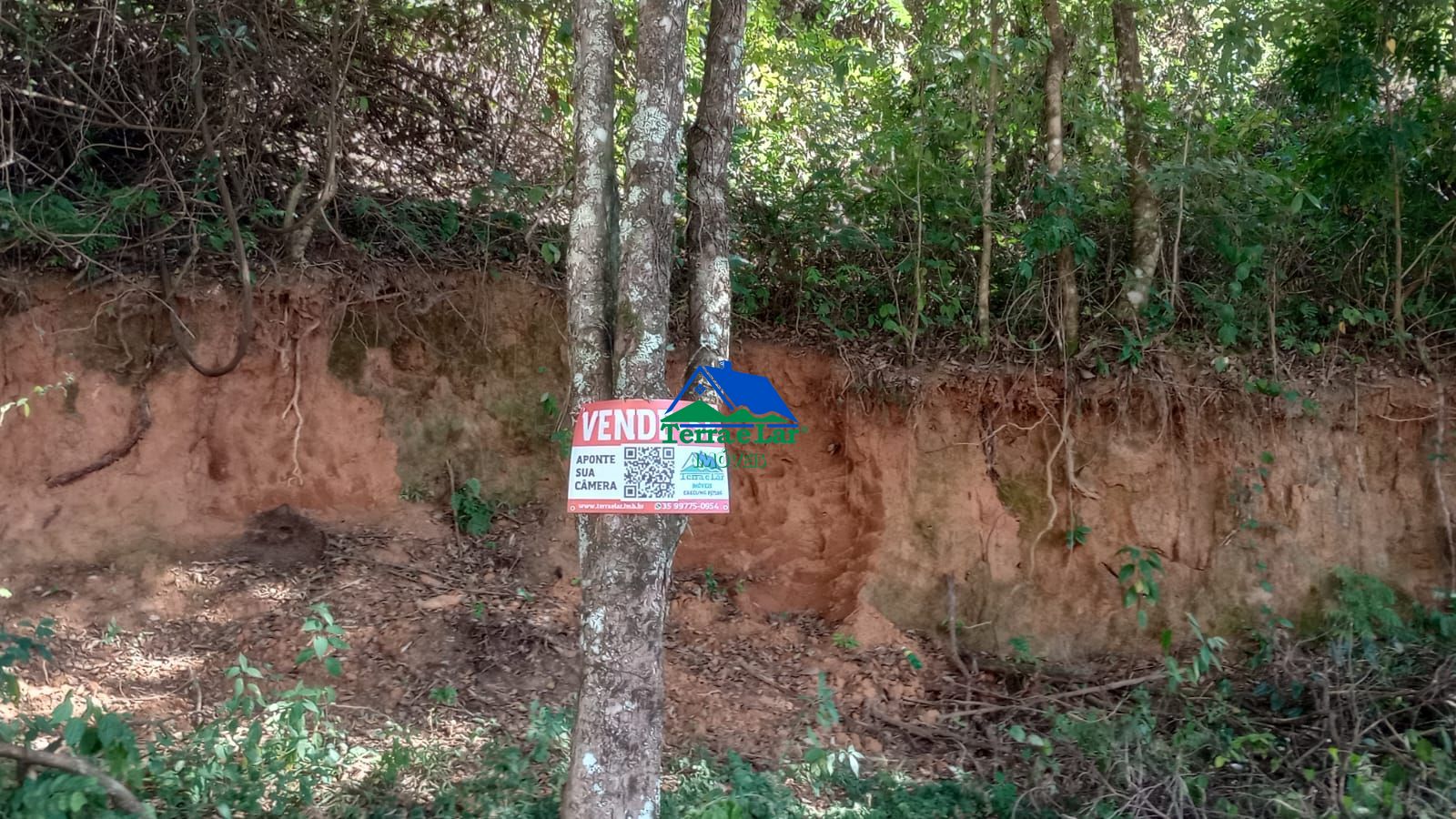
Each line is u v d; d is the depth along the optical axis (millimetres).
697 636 6480
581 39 4332
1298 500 7020
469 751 4996
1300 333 7473
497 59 7613
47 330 6199
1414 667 5949
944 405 7250
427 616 6027
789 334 7605
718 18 4488
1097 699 6113
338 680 5562
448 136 7617
